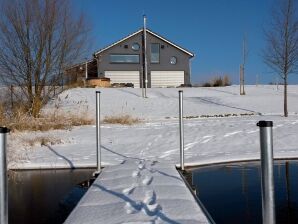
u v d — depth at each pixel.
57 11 19.84
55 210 5.84
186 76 45.19
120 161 9.66
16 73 19.48
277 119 17.09
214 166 9.19
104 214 4.60
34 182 7.96
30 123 15.34
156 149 11.53
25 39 19.41
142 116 20.92
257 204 5.69
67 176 8.55
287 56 18.97
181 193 5.50
